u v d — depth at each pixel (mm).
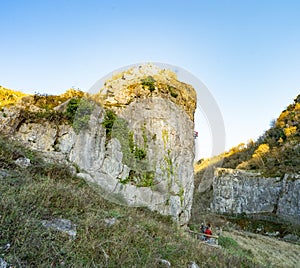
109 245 3771
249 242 17062
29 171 5898
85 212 4633
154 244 4637
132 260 3586
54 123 7812
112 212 5180
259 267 6973
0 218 3186
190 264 4598
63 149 7277
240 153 59812
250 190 40094
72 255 3174
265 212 37656
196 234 8992
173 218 7539
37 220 3525
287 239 28891
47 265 2795
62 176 6305
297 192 35781
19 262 2686
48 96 9984
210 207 37781
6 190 4098
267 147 52312
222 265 5445
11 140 7281
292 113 62344
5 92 11211
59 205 4488
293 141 50469
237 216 37375
